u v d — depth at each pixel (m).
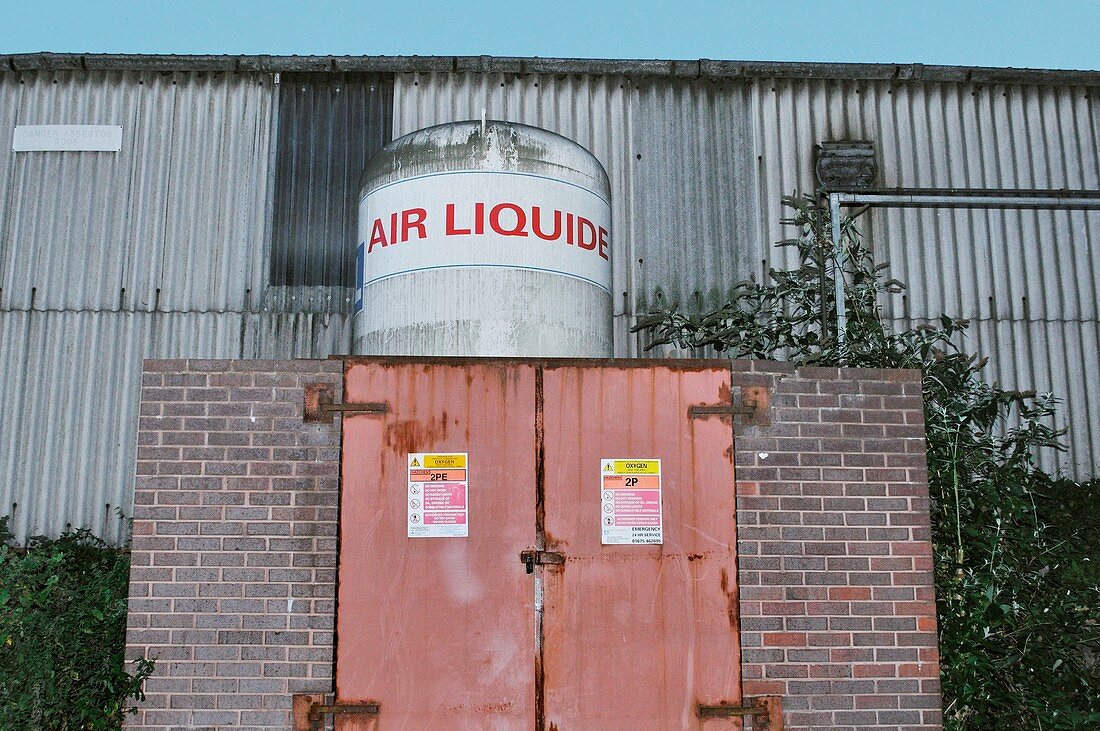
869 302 6.74
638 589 4.48
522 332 5.13
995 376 8.45
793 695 4.48
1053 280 8.66
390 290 5.25
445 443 4.54
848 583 4.60
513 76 8.80
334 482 4.52
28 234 8.25
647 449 4.60
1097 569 5.78
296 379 4.59
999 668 5.01
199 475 4.51
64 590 5.68
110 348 8.07
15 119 8.48
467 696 4.35
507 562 4.46
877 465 4.73
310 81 8.73
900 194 6.86
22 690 5.09
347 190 8.52
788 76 8.88
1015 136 8.95
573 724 4.36
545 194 5.33
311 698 4.34
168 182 8.40
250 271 8.29
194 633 4.38
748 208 8.66
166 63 8.57
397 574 4.44
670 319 7.13
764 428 4.70
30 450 7.85
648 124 8.77
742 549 4.58
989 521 5.55
